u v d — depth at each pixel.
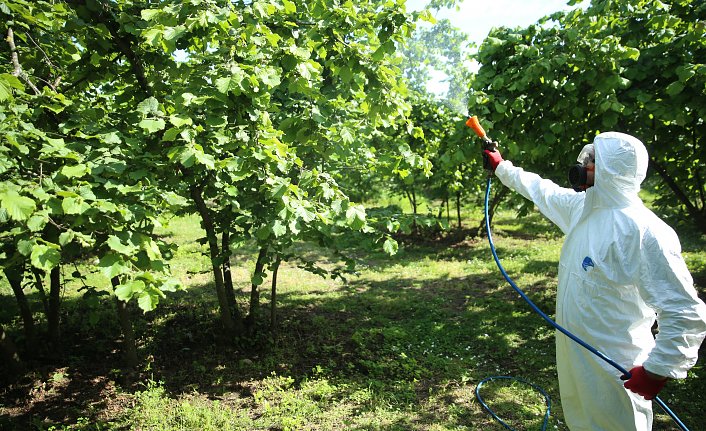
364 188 10.56
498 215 14.36
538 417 3.75
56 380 4.39
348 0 3.59
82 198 2.32
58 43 3.97
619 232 2.04
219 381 4.40
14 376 4.33
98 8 3.48
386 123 4.34
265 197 3.54
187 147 2.91
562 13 5.72
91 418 3.84
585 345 2.09
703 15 4.66
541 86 4.98
